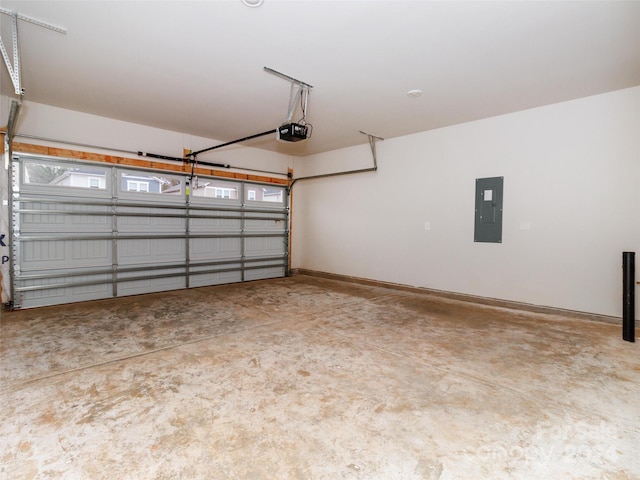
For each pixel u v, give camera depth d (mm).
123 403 2178
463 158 5156
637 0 2332
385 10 2480
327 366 2762
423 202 5652
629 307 3365
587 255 4102
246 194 6945
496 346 3225
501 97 4129
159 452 1729
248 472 1600
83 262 4992
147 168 5555
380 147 6266
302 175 7863
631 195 3797
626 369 2723
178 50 3125
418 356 2979
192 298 5207
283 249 7652
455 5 2418
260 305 4793
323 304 4875
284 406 2164
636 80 3617
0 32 2863
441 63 3301
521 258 4617
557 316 4262
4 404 2150
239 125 5465
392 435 1885
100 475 1569
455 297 5234
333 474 1591
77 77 3738
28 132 4512
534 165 4473
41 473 1576
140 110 4793
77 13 2584
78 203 4914
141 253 5551
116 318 4070
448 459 1696
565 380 2533
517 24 2645
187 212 6062
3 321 3920
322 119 5035
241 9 2498
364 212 6574
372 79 3668
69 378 2508
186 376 2561
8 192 4375
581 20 2584
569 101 4188
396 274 6070
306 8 2471
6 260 4418
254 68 3455
